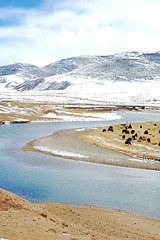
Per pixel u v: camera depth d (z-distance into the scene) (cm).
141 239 1465
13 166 3341
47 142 4950
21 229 970
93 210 1942
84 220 1684
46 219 1284
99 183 2720
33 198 2231
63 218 1645
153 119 10531
